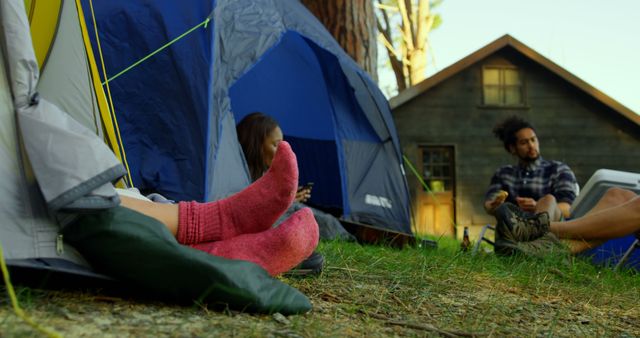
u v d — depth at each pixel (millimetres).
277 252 1951
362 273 2773
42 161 1726
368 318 2000
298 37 6285
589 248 3721
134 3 4441
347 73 6281
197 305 1795
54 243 1777
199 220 1945
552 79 13141
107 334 1521
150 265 1766
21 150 1802
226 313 1801
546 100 13102
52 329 1503
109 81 4258
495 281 2984
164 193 4098
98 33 4324
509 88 13062
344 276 2688
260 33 4656
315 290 2342
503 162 12859
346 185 6090
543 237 3594
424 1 15078
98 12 4383
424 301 2385
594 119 13164
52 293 1790
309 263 2549
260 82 6590
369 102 6402
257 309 1823
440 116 12789
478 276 3066
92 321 1604
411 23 15289
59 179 1703
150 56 4309
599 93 12750
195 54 4293
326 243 3854
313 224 2037
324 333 1759
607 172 4148
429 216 12711
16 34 1847
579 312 2535
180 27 4355
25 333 1431
